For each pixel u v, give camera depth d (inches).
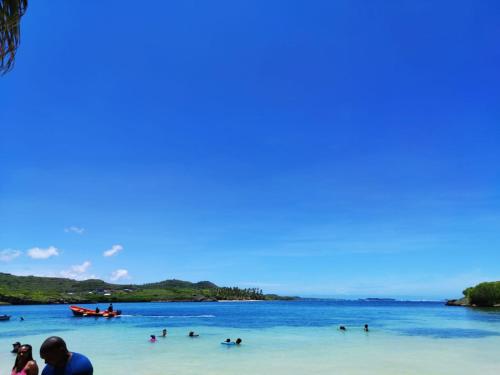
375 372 942.4
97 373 940.6
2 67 157.9
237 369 983.6
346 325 2367.1
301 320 2910.9
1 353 1215.6
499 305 4375.0
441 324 2353.6
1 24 155.1
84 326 2321.6
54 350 226.5
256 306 7155.5
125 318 3152.1
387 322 2603.3
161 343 1491.1
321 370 969.5
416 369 978.1
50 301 7244.1
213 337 1702.8
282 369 982.4
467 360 1101.7
